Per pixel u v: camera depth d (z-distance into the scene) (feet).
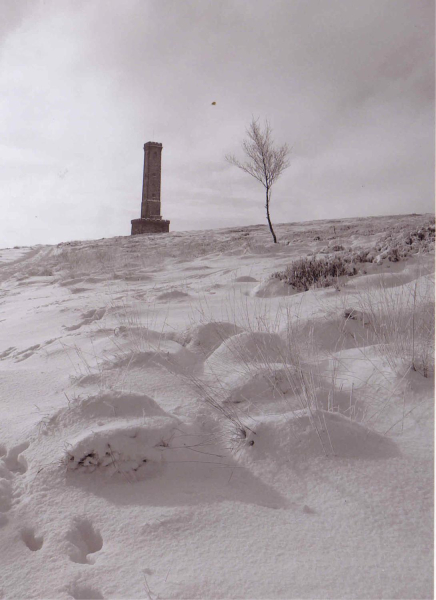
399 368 10.29
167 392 10.41
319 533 5.88
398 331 12.60
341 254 33.73
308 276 25.79
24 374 12.65
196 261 54.39
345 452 7.50
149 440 7.76
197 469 7.49
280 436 7.86
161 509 6.51
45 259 71.92
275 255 51.34
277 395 9.87
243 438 8.09
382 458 7.34
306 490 6.82
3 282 47.19
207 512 6.40
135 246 81.30
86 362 12.75
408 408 8.94
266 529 6.00
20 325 21.42
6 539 5.99
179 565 5.37
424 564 5.21
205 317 17.94
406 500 6.37
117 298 26.45
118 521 6.31
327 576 5.10
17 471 7.80
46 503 6.75
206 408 9.57
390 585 4.92
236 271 38.93
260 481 7.12
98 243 99.66
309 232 83.46
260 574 5.17
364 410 9.20
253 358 11.93
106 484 7.21
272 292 24.40
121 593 4.98
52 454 7.84
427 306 14.25
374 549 5.52
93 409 8.86
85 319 20.30
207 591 4.93
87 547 6.05
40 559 5.60
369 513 6.18
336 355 12.19
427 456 7.33
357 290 20.83
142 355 12.19
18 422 9.36
